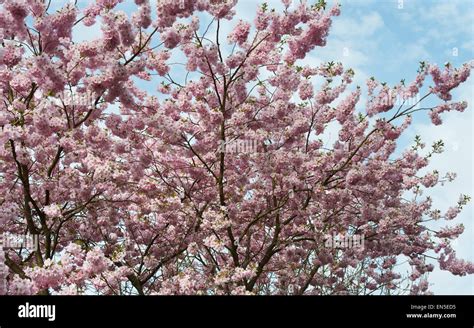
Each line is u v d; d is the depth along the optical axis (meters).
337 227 9.55
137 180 9.15
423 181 10.59
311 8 8.02
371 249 10.45
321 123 9.41
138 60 7.28
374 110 9.09
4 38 7.24
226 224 7.97
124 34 6.71
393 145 9.63
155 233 9.74
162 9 7.17
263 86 9.20
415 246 10.80
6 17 6.73
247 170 9.44
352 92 9.05
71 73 7.59
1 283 5.30
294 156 8.57
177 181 9.53
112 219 9.38
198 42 8.15
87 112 8.23
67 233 9.42
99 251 6.40
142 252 9.85
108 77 6.88
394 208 10.25
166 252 9.73
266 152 8.60
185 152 9.13
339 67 8.78
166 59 8.98
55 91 6.86
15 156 7.30
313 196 8.87
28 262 8.30
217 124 8.57
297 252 9.77
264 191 9.39
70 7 6.84
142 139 8.97
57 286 6.07
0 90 7.52
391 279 11.05
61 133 7.93
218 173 9.36
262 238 10.18
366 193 9.51
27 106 7.75
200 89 8.91
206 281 8.18
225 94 8.49
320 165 8.73
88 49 7.01
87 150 8.27
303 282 10.02
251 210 9.53
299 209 9.03
